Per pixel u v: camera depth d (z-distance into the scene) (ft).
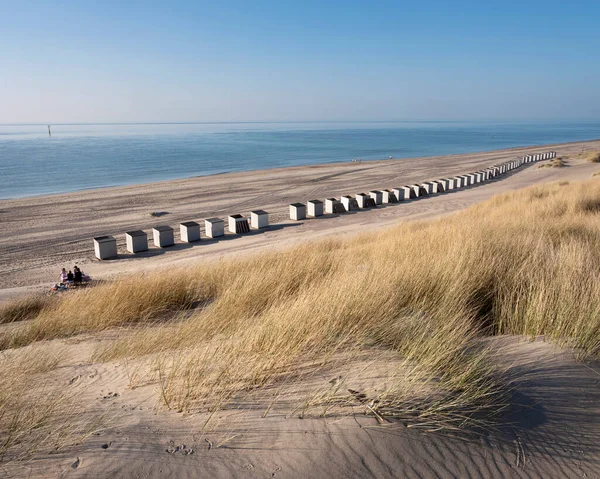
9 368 12.35
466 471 7.27
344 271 22.21
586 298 14.43
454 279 17.44
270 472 6.89
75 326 21.12
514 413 8.93
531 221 35.70
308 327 12.66
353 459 7.27
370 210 107.55
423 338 12.01
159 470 6.86
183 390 9.82
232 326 15.64
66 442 7.66
